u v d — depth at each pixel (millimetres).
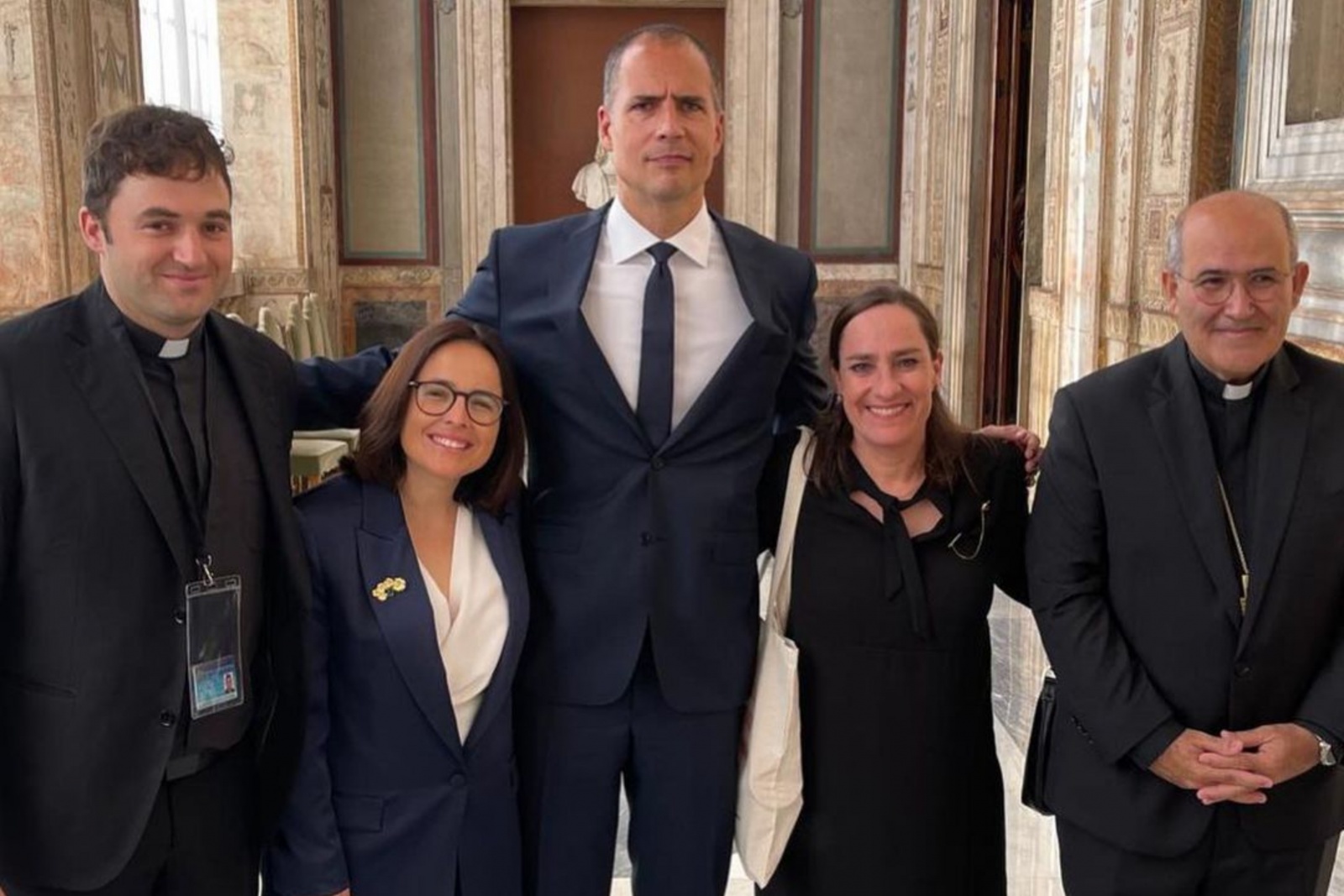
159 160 1866
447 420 2248
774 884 2465
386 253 11102
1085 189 5980
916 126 10453
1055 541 2244
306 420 2535
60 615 1895
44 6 5152
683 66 2385
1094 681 2154
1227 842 2127
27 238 5301
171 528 1951
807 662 2369
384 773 2262
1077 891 2258
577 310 2402
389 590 2240
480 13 10742
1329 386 2146
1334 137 4086
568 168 11492
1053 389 6543
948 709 2324
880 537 2340
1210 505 2119
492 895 2350
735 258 2541
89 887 1938
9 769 1937
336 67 10812
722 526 2430
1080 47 6066
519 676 2479
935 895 2340
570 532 2445
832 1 10773
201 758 2053
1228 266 2035
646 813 2510
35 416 1876
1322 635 2102
